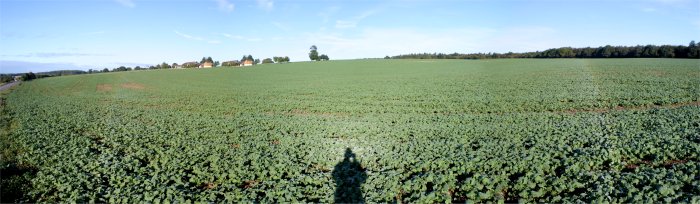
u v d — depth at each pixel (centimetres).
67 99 4291
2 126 2372
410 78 5509
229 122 2330
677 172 1098
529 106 2712
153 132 2006
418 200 1003
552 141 1557
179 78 7356
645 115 2130
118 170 1318
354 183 1127
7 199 1083
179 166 1345
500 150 1427
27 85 7281
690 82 3647
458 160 1287
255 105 3269
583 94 3183
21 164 1437
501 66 7350
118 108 3316
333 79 5859
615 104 2592
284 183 1142
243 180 1210
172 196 1070
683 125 1766
